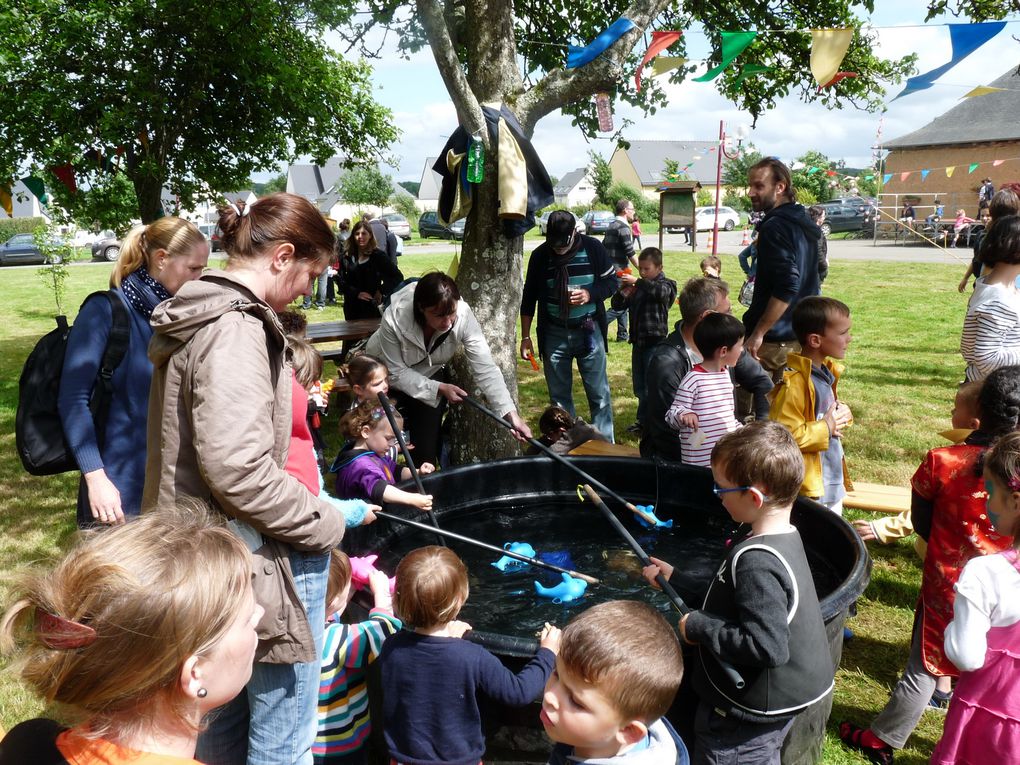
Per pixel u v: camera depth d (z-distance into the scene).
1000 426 2.43
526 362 9.09
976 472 2.41
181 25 7.23
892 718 2.61
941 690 2.95
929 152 29.69
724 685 2.01
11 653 1.04
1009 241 3.56
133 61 7.17
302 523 1.74
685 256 21.66
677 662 1.53
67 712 1.06
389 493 3.09
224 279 1.78
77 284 19.61
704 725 2.09
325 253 1.91
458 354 4.65
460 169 4.45
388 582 2.70
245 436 1.64
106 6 6.84
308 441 2.08
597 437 4.90
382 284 7.88
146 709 1.05
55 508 4.96
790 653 1.94
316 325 7.39
